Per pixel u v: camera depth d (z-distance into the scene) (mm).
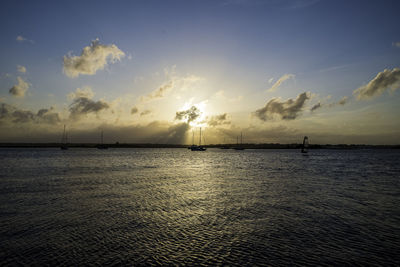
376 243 12047
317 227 14336
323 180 35469
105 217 16000
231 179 35688
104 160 77688
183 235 12898
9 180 32688
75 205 19219
